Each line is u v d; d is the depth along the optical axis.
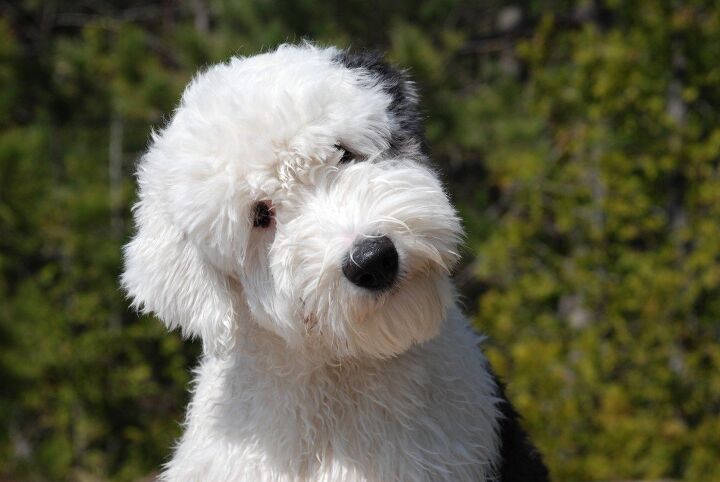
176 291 2.92
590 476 8.23
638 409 8.54
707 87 8.85
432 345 2.93
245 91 2.74
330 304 2.59
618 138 8.74
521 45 9.34
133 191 9.44
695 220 8.52
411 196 2.65
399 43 8.77
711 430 8.23
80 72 9.50
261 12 8.80
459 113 9.12
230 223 2.72
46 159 9.66
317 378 2.85
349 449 2.83
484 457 2.93
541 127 9.08
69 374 9.51
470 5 11.36
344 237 2.56
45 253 9.89
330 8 9.19
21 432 10.12
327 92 2.73
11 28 10.66
